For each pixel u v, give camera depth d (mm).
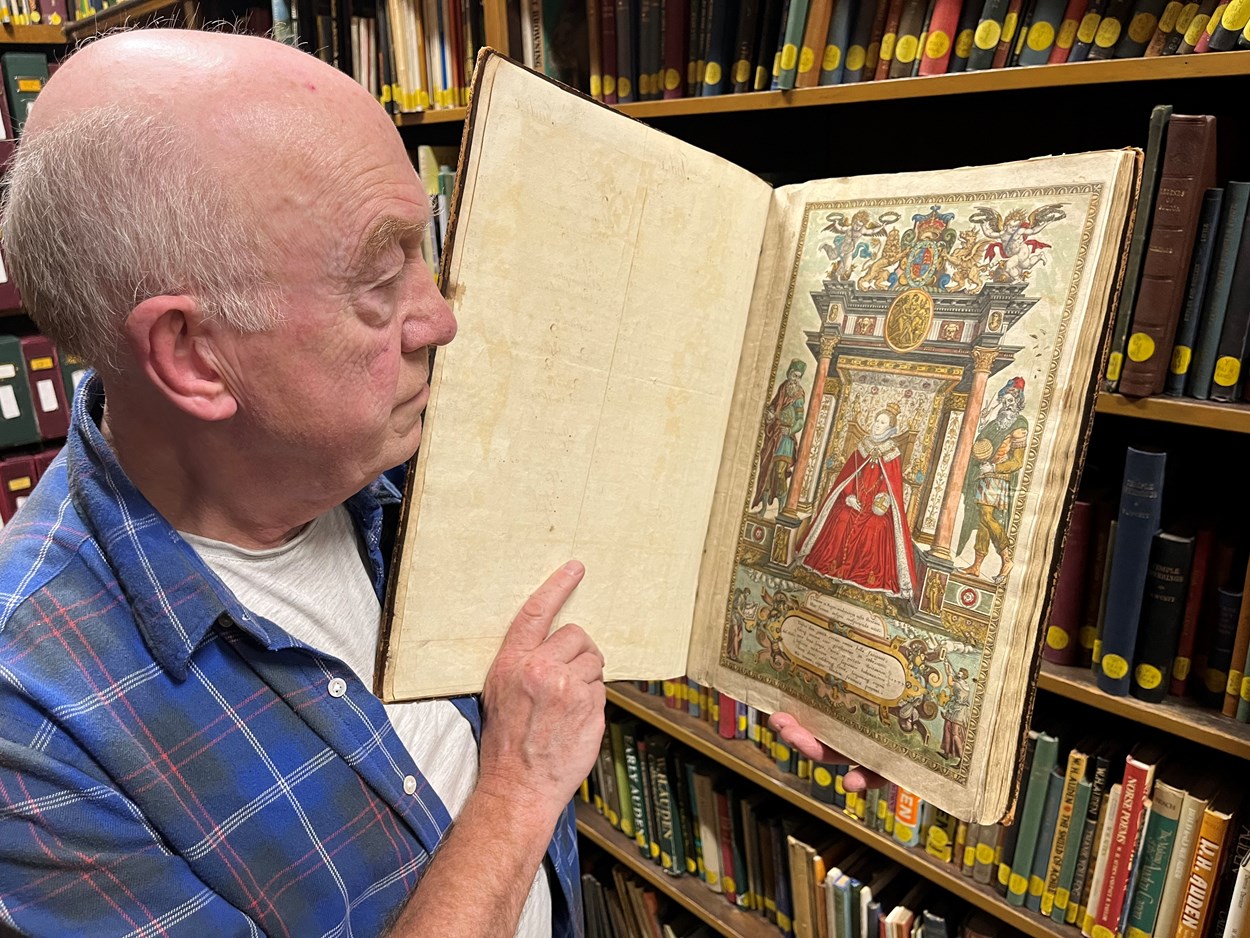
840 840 1283
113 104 450
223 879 551
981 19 869
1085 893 1011
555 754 627
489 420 584
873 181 664
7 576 532
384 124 510
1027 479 558
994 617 568
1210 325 819
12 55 1613
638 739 1492
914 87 908
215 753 553
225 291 465
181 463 547
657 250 635
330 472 544
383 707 630
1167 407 838
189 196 449
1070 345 543
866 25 949
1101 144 1062
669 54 1105
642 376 654
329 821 597
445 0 1264
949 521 594
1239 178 890
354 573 676
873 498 637
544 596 638
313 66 484
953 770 584
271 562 605
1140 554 874
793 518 686
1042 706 1108
